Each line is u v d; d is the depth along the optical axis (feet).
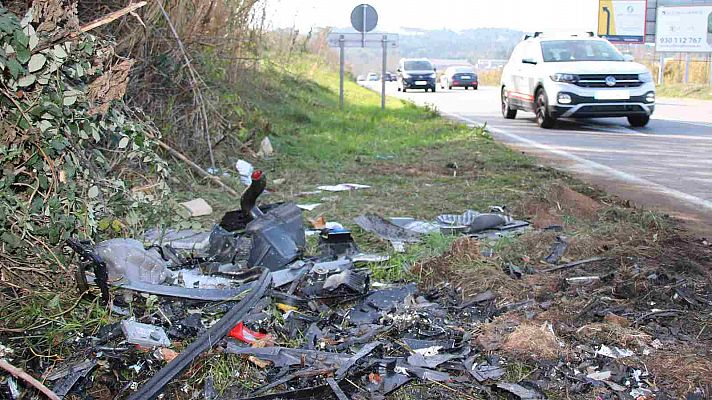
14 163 13.64
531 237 18.08
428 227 19.53
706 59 124.67
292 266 15.69
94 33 24.71
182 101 29.30
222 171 27.12
